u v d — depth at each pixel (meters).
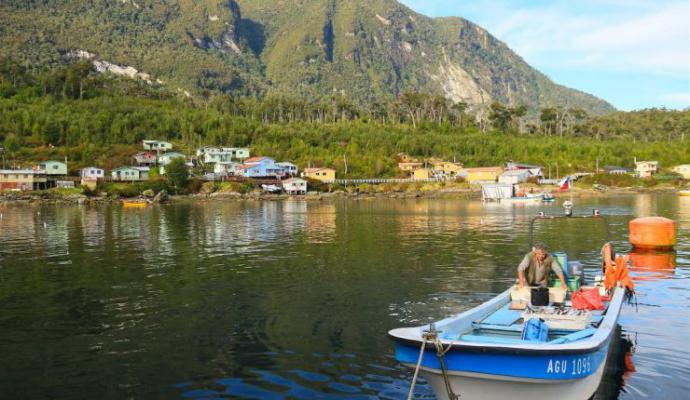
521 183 134.50
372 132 177.25
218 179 130.75
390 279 25.38
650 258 30.50
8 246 39.44
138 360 14.89
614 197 108.81
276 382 13.30
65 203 101.00
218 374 13.84
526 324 11.85
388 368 14.09
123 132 152.75
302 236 44.38
